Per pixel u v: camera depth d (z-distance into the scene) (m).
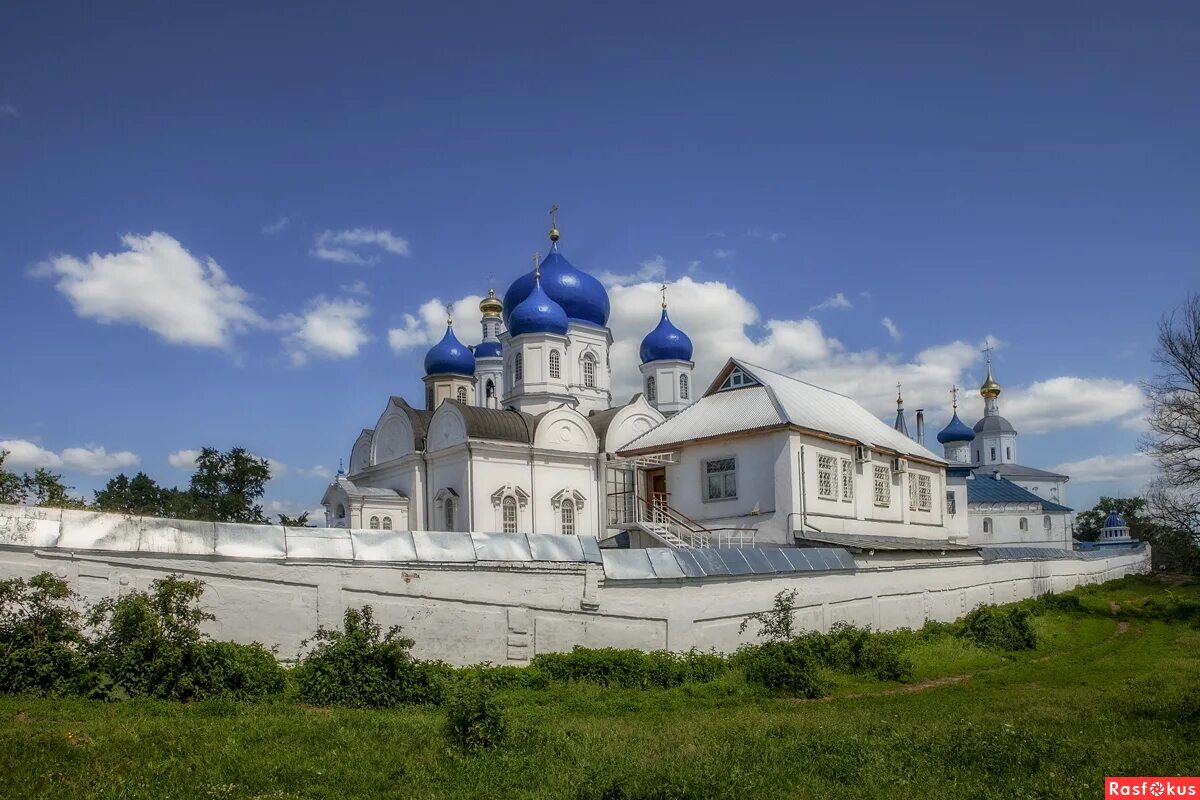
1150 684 21.58
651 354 65.50
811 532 36.12
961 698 20.69
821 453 38.75
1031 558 47.91
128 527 19.67
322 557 21.38
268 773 12.34
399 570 22.14
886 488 44.56
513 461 47.59
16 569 18.28
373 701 17.56
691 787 11.75
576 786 12.16
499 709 14.71
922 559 41.62
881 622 32.47
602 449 51.03
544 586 23.62
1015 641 30.06
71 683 16.09
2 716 14.06
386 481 53.41
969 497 82.00
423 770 12.85
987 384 101.56
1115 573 62.75
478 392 67.44
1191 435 47.28
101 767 12.12
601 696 19.95
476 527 45.69
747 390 40.22
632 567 25.00
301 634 20.89
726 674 22.58
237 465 70.56
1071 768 13.10
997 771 13.09
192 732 13.83
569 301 59.56
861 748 13.98
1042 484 96.44
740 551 27.58
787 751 14.08
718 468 39.16
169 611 17.33
